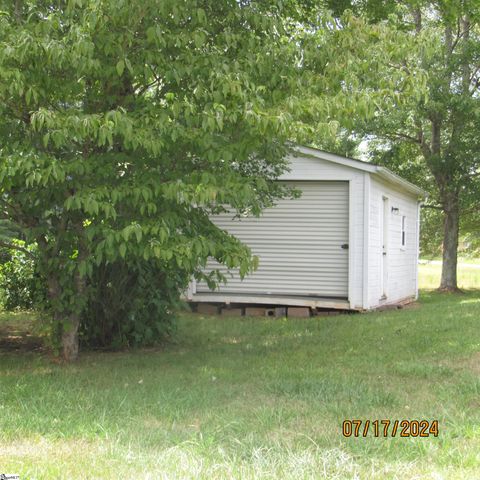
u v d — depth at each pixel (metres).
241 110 5.23
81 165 5.43
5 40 5.16
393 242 14.12
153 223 5.47
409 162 19.06
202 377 6.37
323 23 6.14
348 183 12.04
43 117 4.84
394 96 5.76
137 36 5.59
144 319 8.27
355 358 7.28
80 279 7.00
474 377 5.93
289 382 5.93
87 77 5.70
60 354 7.31
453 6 10.76
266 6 6.16
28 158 5.11
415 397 5.36
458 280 23.66
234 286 12.55
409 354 7.34
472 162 16.42
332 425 4.57
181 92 5.75
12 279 11.70
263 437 4.27
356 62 5.82
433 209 20.23
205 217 6.31
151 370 6.76
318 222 12.25
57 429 4.44
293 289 12.34
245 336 9.38
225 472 3.58
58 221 6.61
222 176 5.70
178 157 5.85
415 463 3.77
